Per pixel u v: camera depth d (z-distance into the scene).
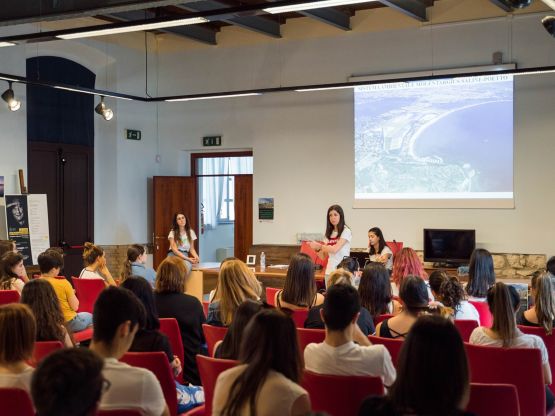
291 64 11.73
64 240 11.63
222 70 12.30
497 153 10.27
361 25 11.16
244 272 4.45
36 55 11.11
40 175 11.27
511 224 10.20
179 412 3.71
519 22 10.08
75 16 7.00
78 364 1.69
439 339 1.99
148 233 12.80
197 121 12.53
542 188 10.01
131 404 2.61
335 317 3.04
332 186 11.44
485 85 10.32
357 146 11.23
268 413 2.26
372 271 4.78
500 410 2.73
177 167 12.73
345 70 11.30
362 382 2.83
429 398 1.96
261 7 6.06
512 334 3.73
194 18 6.46
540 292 4.45
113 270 12.23
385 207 11.03
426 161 10.75
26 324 2.83
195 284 9.38
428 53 10.69
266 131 11.97
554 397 3.98
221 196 12.77
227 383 2.42
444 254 10.30
